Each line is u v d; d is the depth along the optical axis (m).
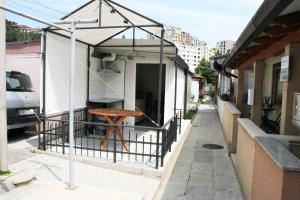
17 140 6.55
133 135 8.03
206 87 30.69
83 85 7.53
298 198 2.06
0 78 4.20
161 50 5.28
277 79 7.95
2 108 4.25
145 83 13.16
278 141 2.99
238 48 4.52
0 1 4.05
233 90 13.80
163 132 4.98
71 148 3.88
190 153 6.57
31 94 6.96
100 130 7.10
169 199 3.99
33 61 7.61
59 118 6.57
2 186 3.93
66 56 6.75
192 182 4.68
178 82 10.09
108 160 5.19
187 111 13.59
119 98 9.09
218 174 5.10
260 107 5.75
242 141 4.51
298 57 3.57
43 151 5.56
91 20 3.62
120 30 6.73
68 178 4.36
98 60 8.38
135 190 4.16
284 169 2.08
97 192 3.85
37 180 4.24
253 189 3.42
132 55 8.78
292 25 3.19
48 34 5.99
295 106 3.26
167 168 5.16
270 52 4.66
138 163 5.09
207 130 9.88
